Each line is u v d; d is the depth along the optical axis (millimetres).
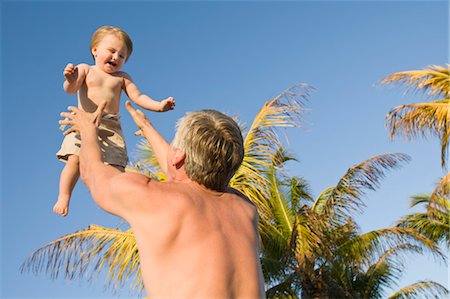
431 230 15898
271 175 14922
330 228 13984
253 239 2705
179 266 2486
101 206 2705
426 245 14570
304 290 14078
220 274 2486
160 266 2502
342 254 14180
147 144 12531
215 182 2736
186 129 2732
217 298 2445
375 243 14289
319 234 13242
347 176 14102
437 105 13133
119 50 3818
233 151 2723
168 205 2574
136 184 2613
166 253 2512
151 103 3775
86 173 2807
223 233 2604
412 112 13273
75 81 3643
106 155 3549
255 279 2582
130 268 11992
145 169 12531
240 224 2711
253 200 12852
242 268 2566
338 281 14766
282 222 14844
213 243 2541
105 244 12023
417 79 13266
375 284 15703
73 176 3617
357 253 14219
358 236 14375
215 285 2457
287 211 15117
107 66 3799
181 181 2770
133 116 3355
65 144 3650
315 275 14203
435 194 12484
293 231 13445
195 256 2496
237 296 2514
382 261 15891
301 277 13641
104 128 3615
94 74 3752
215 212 2662
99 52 3812
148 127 3320
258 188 12875
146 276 2525
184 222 2553
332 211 13977
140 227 2568
